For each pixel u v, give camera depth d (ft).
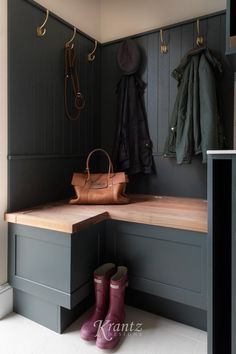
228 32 4.29
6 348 4.21
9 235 5.05
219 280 3.92
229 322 4.11
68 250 4.36
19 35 5.18
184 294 4.42
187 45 6.25
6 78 4.99
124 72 6.66
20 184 5.33
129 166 6.66
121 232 5.02
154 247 4.69
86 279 4.75
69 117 6.49
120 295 4.68
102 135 7.55
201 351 4.19
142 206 5.49
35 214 4.87
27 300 4.99
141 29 6.95
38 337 4.48
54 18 5.94
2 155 4.99
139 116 6.75
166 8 6.58
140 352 4.15
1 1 4.85
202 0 6.16
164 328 4.76
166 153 6.09
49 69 5.90
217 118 5.55
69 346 4.26
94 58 7.22
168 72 6.49
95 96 7.34
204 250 4.20
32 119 5.54
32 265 4.79
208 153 3.65
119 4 7.24
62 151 6.34
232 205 3.54
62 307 4.60
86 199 5.65
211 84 5.49
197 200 6.11
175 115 5.90
